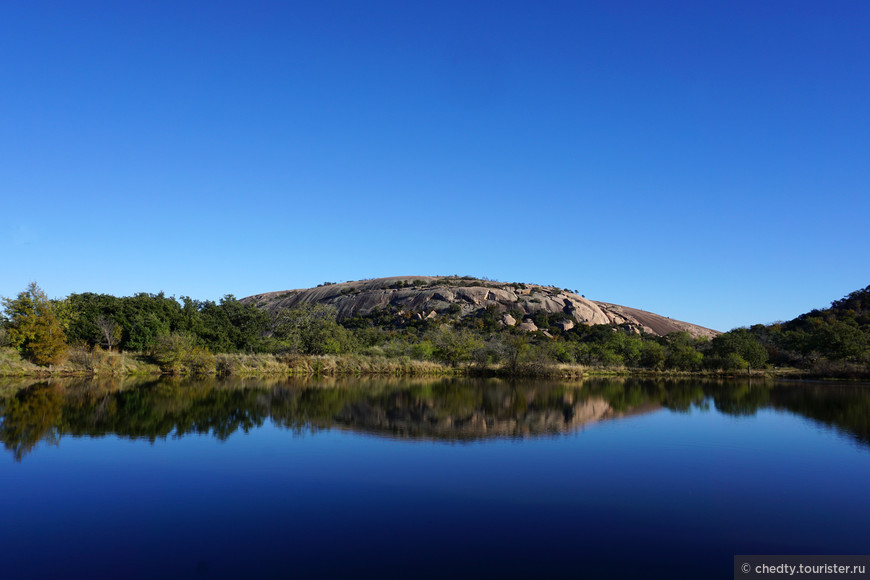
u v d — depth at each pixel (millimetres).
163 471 12312
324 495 10617
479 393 32125
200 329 56750
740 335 68250
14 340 41656
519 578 7102
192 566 7402
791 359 68062
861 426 20031
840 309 97125
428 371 51281
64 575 7137
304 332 56969
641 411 24156
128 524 9016
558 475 12266
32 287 43406
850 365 53125
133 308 53812
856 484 11805
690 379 50188
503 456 14141
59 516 9383
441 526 8977
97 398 26203
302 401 25844
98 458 13531
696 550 8164
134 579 7020
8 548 8016
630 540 8492
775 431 18719
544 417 21625
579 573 7285
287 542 8250
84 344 47469
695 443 16344
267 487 11117
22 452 14156
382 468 12719
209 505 9977
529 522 9219
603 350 65562
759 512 9914
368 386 36156
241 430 17547
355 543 8227
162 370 46375
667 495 10859
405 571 7273
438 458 13797
